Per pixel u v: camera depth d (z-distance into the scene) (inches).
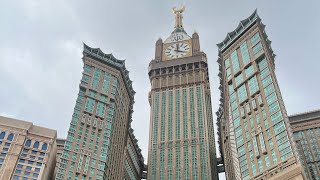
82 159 5221.5
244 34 6338.6
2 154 4434.1
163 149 7214.6
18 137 4645.7
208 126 7559.1
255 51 5876.0
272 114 4943.4
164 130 7583.7
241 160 4953.3
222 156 7805.1
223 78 6525.6
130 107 7431.1
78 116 5669.3
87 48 6702.8
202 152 6914.4
